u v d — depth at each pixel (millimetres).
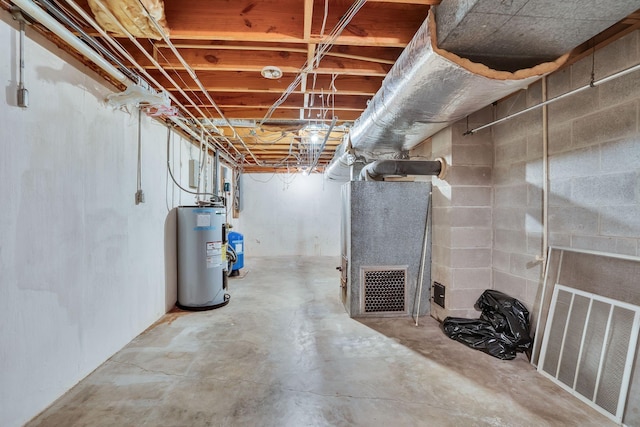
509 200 2656
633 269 1667
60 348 1818
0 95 1463
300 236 7516
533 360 2203
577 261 1997
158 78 2686
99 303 2184
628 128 1712
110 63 2135
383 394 1847
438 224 3158
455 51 1590
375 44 1960
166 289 3316
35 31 1646
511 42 1512
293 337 2695
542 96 2262
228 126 3875
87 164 2061
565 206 2100
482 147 2881
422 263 3318
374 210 3289
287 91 2568
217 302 3531
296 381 1987
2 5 1470
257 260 6844
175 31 1801
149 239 2941
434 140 3236
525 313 2398
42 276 1697
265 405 1744
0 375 1464
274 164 6891
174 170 3529
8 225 1505
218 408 1716
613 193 1789
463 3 1315
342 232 3752
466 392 1864
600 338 1758
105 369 2127
